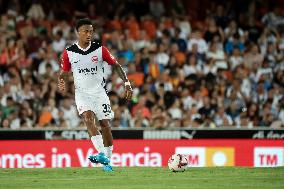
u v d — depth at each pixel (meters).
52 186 28.25
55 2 69.25
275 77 64.69
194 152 48.62
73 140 47.84
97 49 33.03
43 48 63.47
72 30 65.75
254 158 49.00
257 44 68.19
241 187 27.84
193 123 57.16
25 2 67.75
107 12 70.06
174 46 65.06
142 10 70.75
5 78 60.53
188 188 27.42
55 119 57.16
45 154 47.69
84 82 33.06
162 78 61.38
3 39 63.12
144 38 65.94
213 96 59.97
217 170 34.19
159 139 48.53
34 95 58.56
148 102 58.25
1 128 51.09
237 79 63.00
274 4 73.38
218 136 48.97
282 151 49.16
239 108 59.59
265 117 59.47
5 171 34.16
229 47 67.12
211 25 67.94
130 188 27.42
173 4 71.44
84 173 32.94
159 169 34.88
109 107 33.75
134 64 62.50
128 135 48.47
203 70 64.00
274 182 29.56
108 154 34.03
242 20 70.44
